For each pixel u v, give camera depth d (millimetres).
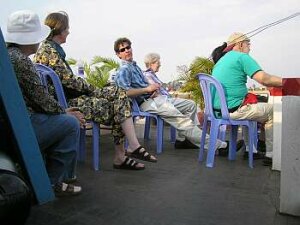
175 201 2314
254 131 3729
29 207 1505
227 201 2328
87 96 3119
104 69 7352
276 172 3145
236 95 3465
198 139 4105
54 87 2754
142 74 4375
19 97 1793
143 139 5145
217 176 2979
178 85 7949
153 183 2730
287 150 2061
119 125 3158
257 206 2236
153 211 2127
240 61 3449
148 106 4105
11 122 1752
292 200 2068
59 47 2977
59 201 2273
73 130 2270
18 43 2189
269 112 3377
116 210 2133
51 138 2207
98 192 2480
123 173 3039
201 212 2121
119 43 4191
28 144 1833
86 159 3621
